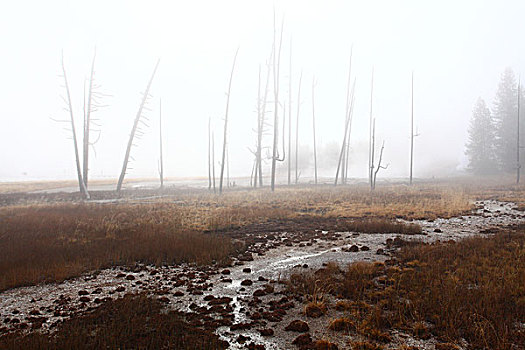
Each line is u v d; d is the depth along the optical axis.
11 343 4.69
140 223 15.40
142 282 7.87
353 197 26.00
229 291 7.18
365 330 5.14
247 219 17.05
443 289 6.48
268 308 6.21
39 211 19.39
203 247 10.83
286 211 19.47
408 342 4.81
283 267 8.95
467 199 23.64
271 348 4.72
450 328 5.04
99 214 18.09
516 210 19.31
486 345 4.54
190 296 6.90
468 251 9.38
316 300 6.40
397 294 6.54
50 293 7.18
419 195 27.05
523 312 5.46
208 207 21.77
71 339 4.80
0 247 10.67
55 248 10.60
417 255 9.23
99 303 6.55
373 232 13.63
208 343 4.70
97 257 9.69
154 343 4.75
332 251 10.59
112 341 4.75
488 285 6.55
